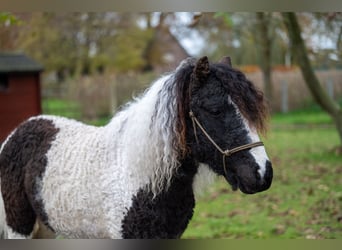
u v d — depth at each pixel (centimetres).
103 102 1634
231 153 204
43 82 1984
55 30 1630
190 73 220
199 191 241
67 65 2023
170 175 220
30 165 267
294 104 1680
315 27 770
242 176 202
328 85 1603
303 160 818
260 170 199
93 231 244
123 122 245
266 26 1002
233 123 204
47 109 1658
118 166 236
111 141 244
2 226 293
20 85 993
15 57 1026
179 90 216
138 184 228
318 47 746
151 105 225
